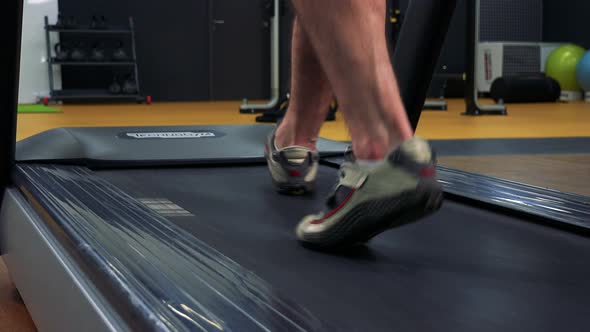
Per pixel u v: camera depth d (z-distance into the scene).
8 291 1.13
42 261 0.80
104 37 7.43
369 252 0.74
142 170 1.38
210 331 0.45
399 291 0.60
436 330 0.50
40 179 1.07
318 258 0.71
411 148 0.61
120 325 0.52
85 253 0.64
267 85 8.14
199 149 1.48
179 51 7.77
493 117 5.17
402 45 1.24
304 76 1.05
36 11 6.87
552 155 2.67
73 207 0.85
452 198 1.10
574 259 0.73
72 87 7.30
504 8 8.52
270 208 0.99
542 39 8.71
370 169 0.65
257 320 0.48
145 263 0.61
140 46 7.62
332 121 4.80
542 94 7.27
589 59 7.15
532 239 0.83
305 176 1.10
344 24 0.66
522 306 0.56
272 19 5.52
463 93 8.24
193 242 0.71
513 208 0.98
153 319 0.47
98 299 0.59
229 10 7.88
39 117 5.05
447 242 0.80
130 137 1.52
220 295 0.53
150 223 0.79
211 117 5.17
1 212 1.17
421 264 0.69
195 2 7.75
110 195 0.97
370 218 0.66
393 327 0.50
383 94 0.67
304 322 0.49
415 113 1.25
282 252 0.73
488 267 0.69
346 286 0.61
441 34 1.20
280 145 1.11
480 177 1.27
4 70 1.10
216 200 1.05
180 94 7.85
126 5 7.50
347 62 0.67
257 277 0.61
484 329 0.51
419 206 0.62
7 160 1.17
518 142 3.24
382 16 0.69
